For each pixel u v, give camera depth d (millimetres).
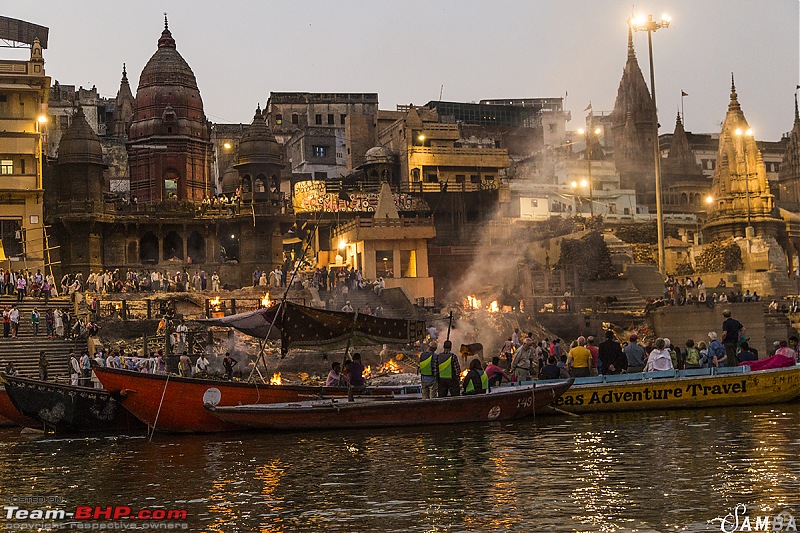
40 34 70875
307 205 69750
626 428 23750
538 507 14547
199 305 52031
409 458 19750
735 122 84000
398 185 80188
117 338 44438
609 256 66125
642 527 13156
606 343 28875
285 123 99625
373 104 101750
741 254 75625
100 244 63156
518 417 26297
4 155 59375
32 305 48094
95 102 95000
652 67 54812
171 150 71250
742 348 30656
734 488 15516
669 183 105062
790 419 24578
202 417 25406
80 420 26359
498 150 83500
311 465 19266
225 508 15273
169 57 73125
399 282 61188
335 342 27750
